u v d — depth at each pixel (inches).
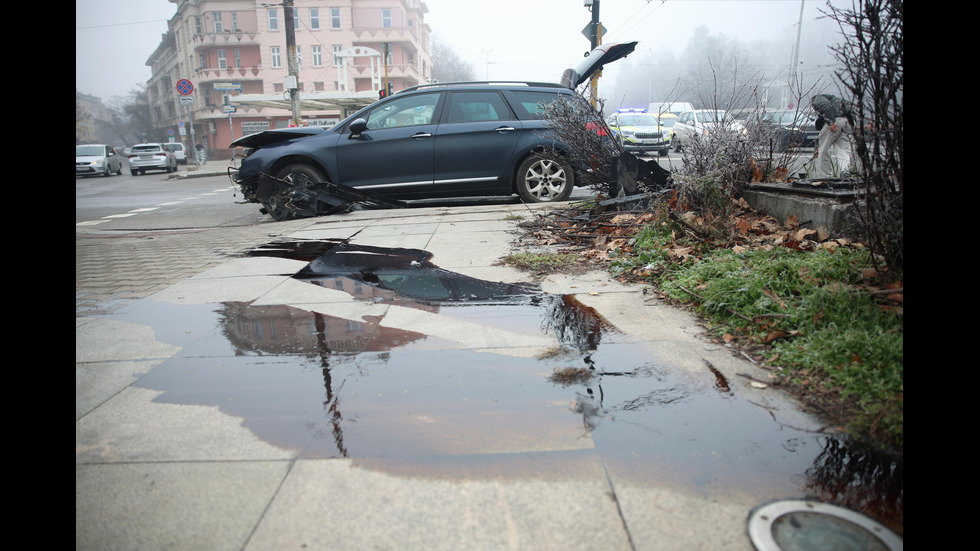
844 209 159.6
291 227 285.7
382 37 2306.8
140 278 189.2
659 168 248.7
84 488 75.2
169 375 110.1
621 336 122.3
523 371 106.6
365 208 335.3
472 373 106.3
